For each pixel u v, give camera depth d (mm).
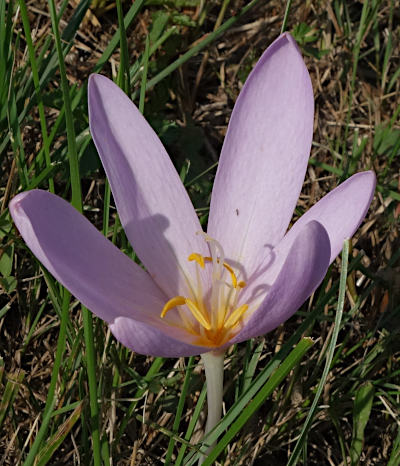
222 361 203
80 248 197
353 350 253
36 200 192
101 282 199
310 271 182
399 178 285
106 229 242
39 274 250
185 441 214
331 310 260
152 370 233
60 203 196
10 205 187
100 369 233
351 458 232
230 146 217
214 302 205
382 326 259
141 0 256
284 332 258
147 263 209
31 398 232
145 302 206
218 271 205
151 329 178
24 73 263
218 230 216
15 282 245
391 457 227
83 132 259
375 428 246
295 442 241
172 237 213
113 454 226
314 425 242
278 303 185
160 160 213
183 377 239
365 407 232
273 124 215
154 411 240
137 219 210
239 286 210
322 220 204
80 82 291
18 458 224
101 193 275
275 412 241
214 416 207
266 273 210
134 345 181
